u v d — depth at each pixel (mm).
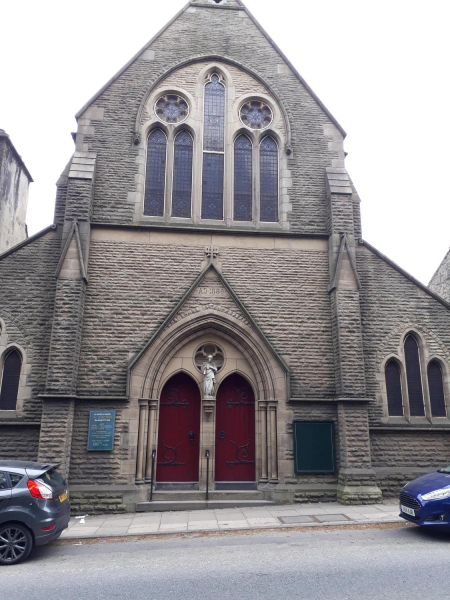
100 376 12281
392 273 14023
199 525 9914
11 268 12922
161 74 14734
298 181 14367
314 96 15078
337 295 13055
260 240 13734
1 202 17000
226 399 13133
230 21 15570
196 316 12844
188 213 14180
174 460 12570
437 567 6770
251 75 15148
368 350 13367
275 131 14758
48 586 6293
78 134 13930
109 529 9734
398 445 12789
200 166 14367
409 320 13711
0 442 11734
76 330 12070
